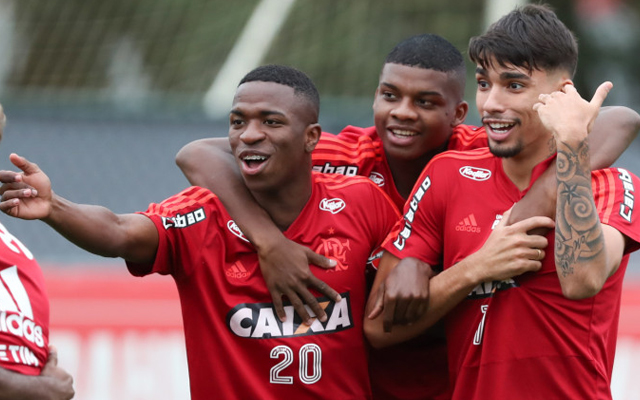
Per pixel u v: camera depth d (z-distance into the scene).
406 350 17.05
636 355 23.28
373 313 15.32
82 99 41.31
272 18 49.12
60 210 13.94
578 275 13.84
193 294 15.46
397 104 16.56
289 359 15.32
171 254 15.32
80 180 35.72
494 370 14.85
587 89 53.94
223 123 39.47
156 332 24.31
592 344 14.70
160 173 36.28
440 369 17.17
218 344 15.34
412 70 16.44
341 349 15.56
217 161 16.11
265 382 15.34
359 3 50.38
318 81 46.09
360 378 15.85
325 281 15.53
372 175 17.56
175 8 48.78
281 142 15.11
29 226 33.47
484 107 14.77
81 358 24.12
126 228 14.71
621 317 23.97
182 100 42.56
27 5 47.69
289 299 15.24
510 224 14.62
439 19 50.06
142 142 37.81
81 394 23.92
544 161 14.87
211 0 49.47
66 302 25.00
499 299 14.88
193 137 38.34
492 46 14.55
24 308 13.42
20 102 39.97
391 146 16.75
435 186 15.64
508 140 14.71
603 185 14.97
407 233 15.70
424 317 15.17
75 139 37.72
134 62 45.88
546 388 14.69
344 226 15.84
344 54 47.53
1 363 12.96
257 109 15.06
